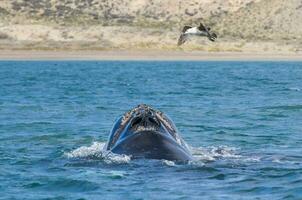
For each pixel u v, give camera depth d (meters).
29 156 71.81
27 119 106.00
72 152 73.19
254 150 75.88
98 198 53.75
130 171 60.50
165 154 62.84
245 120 106.06
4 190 57.12
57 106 127.12
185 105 129.62
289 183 57.91
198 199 52.84
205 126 98.50
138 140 64.81
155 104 131.12
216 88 176.62
